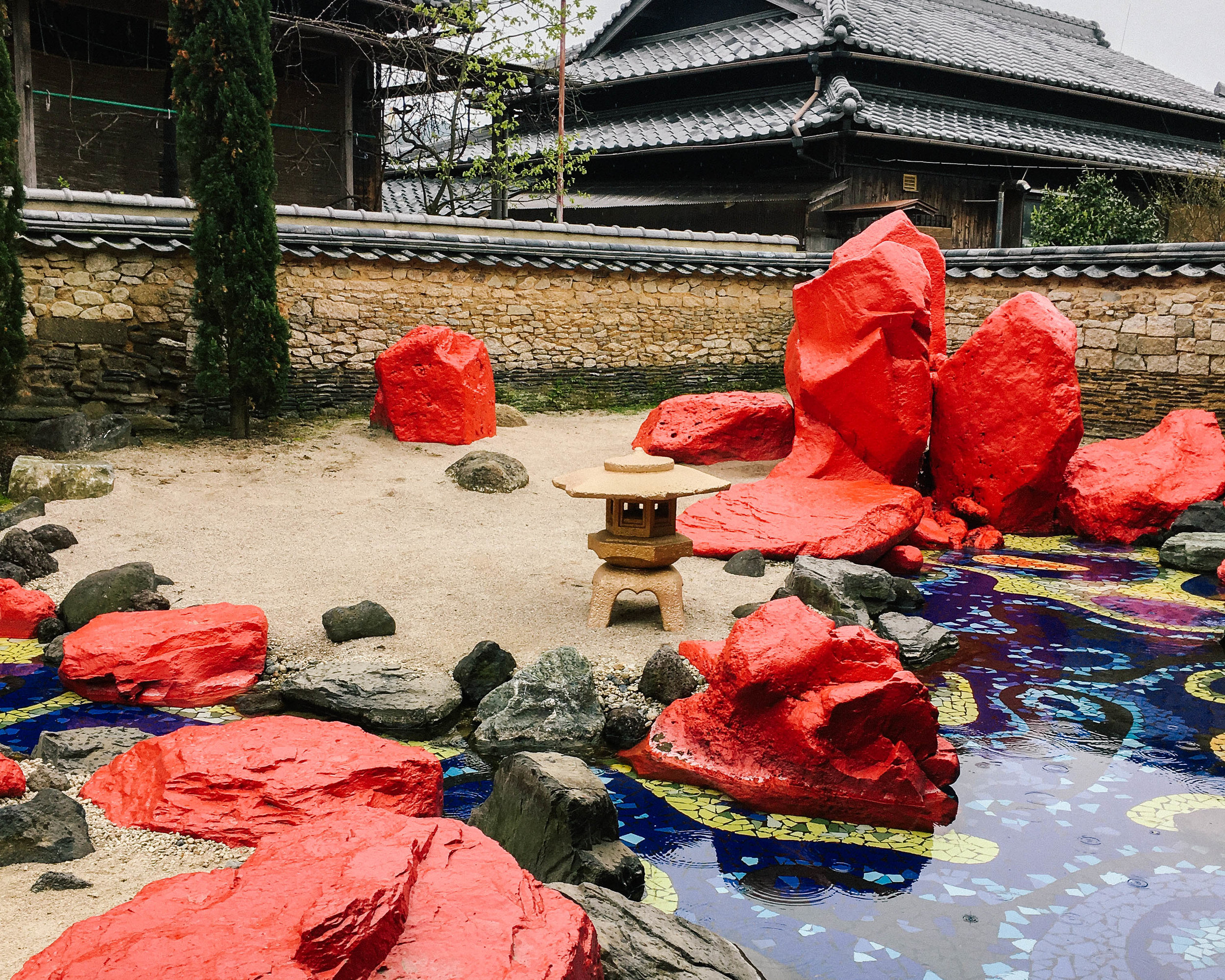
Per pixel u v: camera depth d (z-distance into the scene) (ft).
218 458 35.60
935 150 63.26
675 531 23.53
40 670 21.47
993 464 34.45
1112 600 27.58
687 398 40.60
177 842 13.80
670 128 65.57
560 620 23.63
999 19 85.40
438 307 44.39
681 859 15.14
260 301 36.68
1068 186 67.67
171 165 55.52
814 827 16.15
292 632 22.58
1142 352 43.75
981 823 16.17
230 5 35.27
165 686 20.12
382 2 55.11
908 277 32.91
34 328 35.73
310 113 59.36
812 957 12.75
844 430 34.32
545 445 40.68
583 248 47.37
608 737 19.13
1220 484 34.37
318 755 15.31
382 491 33.42
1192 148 78.43
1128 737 19.12
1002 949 12.96
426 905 9.14
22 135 47.06
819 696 17.39
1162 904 13.92
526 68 65.51
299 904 8.66
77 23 53.36
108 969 7.74
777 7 68.69
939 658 23.15
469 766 18.06
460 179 75.82
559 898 9.89
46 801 13.67
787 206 62.23
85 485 30.94
